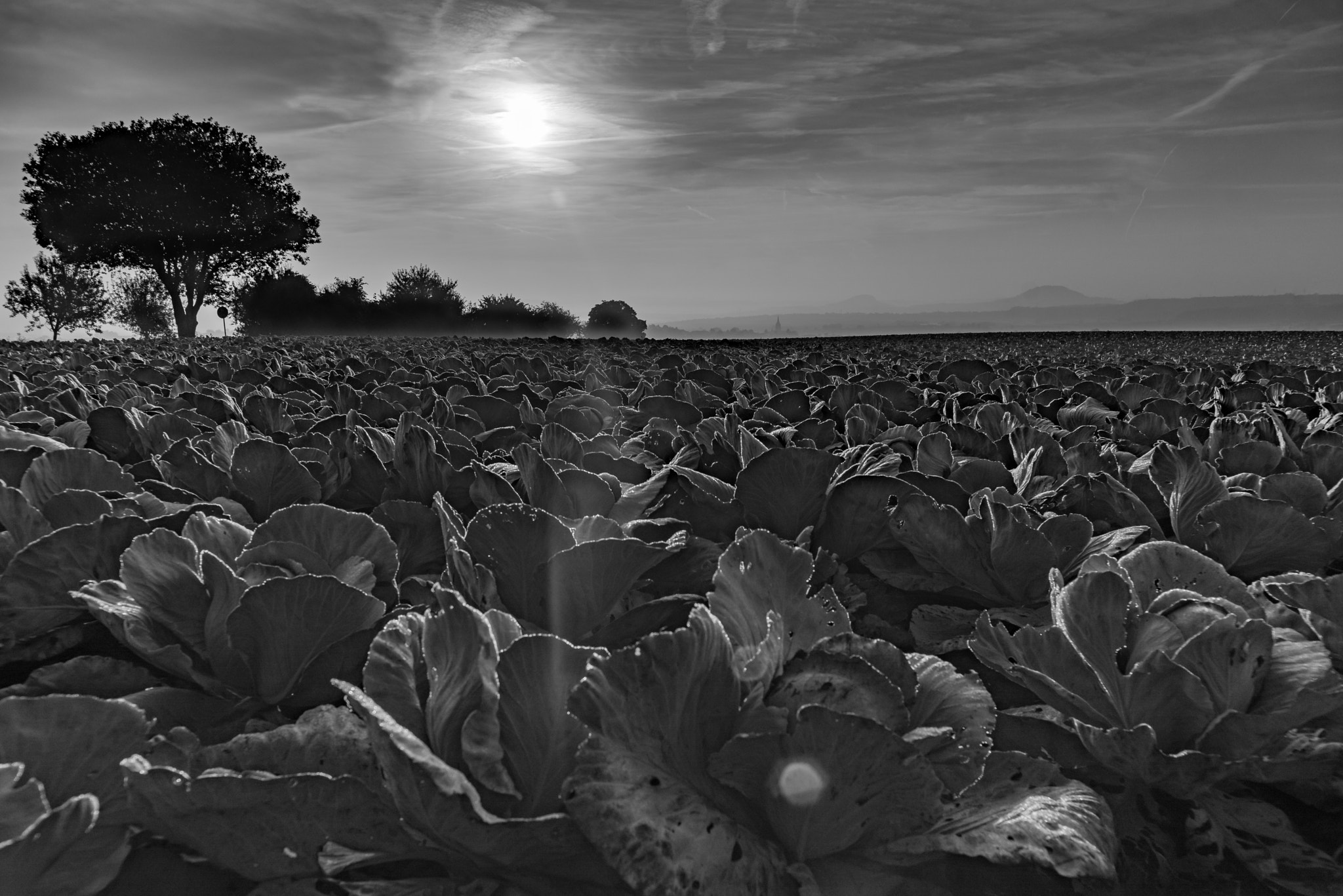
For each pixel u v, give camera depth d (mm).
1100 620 1635
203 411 4547
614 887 1282
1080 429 3754
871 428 4027
